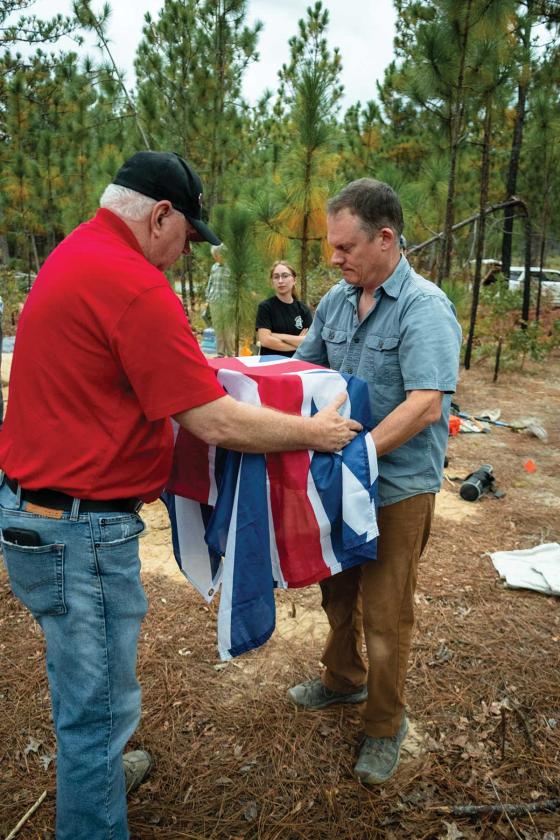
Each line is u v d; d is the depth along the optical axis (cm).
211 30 977
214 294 600
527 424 614
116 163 1029
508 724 233
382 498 197
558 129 1047
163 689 248
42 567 154
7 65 1481
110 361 148
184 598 311
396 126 1479
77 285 146
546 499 455
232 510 172
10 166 1269
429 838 191
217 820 196
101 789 164
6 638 277
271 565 178
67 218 1195
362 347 201
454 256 1367
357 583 221
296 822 195
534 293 1363
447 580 334
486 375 866
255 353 618
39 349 149
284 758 219
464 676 258
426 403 180
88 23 817
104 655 160
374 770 207
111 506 157
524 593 322
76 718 161
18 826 191
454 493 464
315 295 981
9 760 215
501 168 1293
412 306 186
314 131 526
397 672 204
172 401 150
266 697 247
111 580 158
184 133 995
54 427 150
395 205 184
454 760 218
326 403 183
